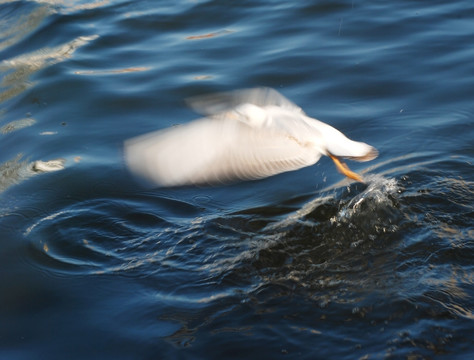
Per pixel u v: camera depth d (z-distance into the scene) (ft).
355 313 15.38
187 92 26.30
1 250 18.67
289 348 14.53
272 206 19.99
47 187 21.40
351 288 16.26
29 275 17.65
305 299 16.01
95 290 16.93
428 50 27.99
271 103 14.61
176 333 15.20
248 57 28.63
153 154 12.63
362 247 17.81
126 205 20.40
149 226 19.43
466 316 15.02
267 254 17.78
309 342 14.66
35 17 34.24
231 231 18.89
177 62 28.68
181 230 19.11
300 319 15.35
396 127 23.50
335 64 27.53
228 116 13.47
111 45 30.73
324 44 29.12
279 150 13.04
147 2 34.83
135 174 12.36
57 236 19.16
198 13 32.99
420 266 16.87
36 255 18.43
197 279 17.02
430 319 15.01
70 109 25.86
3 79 28.89
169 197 20.74
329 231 18.53
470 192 19.69
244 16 32.24
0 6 36.29
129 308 16.17
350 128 23.63
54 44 31.35
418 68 26.86
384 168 21.27
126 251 18.42
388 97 25.30
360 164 21.67
